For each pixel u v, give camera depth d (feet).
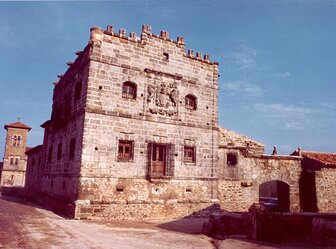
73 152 63.52
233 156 78.28
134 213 60.03
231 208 74.64
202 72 75.36
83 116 58.90
